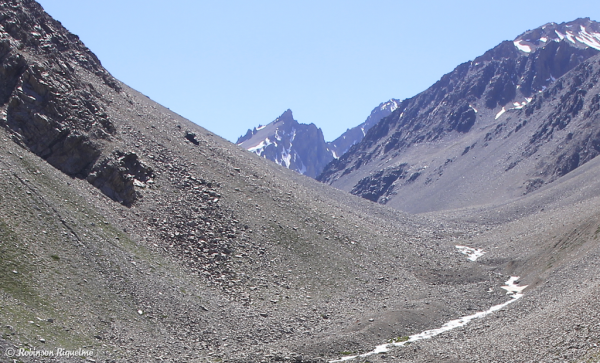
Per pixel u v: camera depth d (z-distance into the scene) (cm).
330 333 5775
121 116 9431
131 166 7856
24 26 8325
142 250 6275
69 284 4853
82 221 5919
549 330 4744
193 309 5588
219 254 7112
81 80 9069
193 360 4503
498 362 4306
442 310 7044
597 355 3766
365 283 7962
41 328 4088
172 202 7788
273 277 7131
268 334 5559
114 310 4897
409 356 4894
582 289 5728
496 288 8456
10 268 4578
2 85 7000
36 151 6806
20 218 5234
